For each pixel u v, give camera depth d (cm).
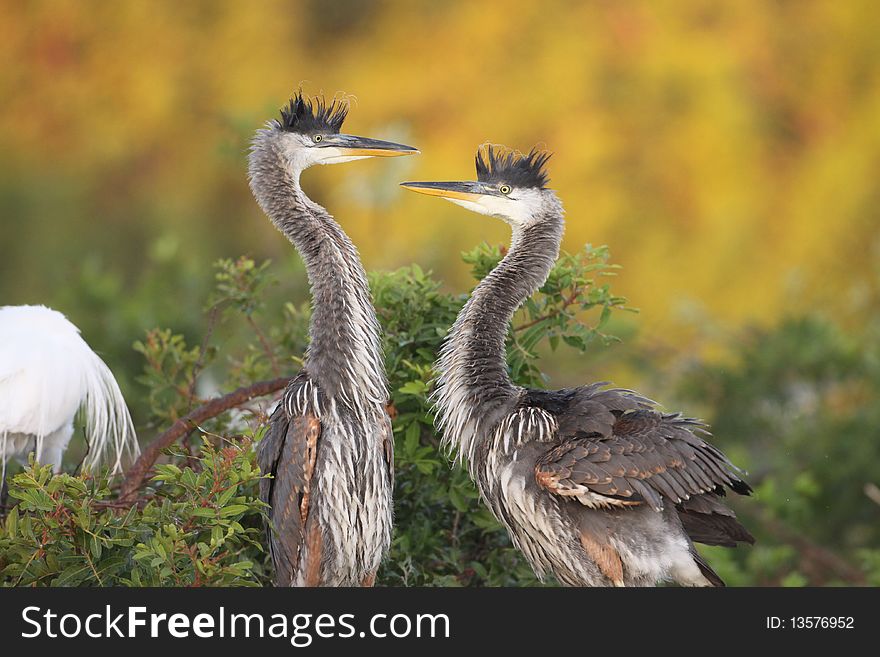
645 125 2497
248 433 776
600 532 791
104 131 2681
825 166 2538
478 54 2572
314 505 802
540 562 829
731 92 2511
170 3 2744
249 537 838
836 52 2605
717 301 2398
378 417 828
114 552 740
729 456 1271
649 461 780
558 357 1429
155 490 838
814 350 1355
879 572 1127
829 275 2409
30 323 1022
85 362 1014
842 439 1305
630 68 2534
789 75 2583
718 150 2478
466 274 2161
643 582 797
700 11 2595
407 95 2564
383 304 923
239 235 2502
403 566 856
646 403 818
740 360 1406
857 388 1381
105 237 2591
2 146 2655
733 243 2425
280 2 2739
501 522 847
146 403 1236
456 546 897
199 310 1306
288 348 1090
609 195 2455
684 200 2464
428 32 2625
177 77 2709
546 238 905
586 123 2491
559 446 800
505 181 916
